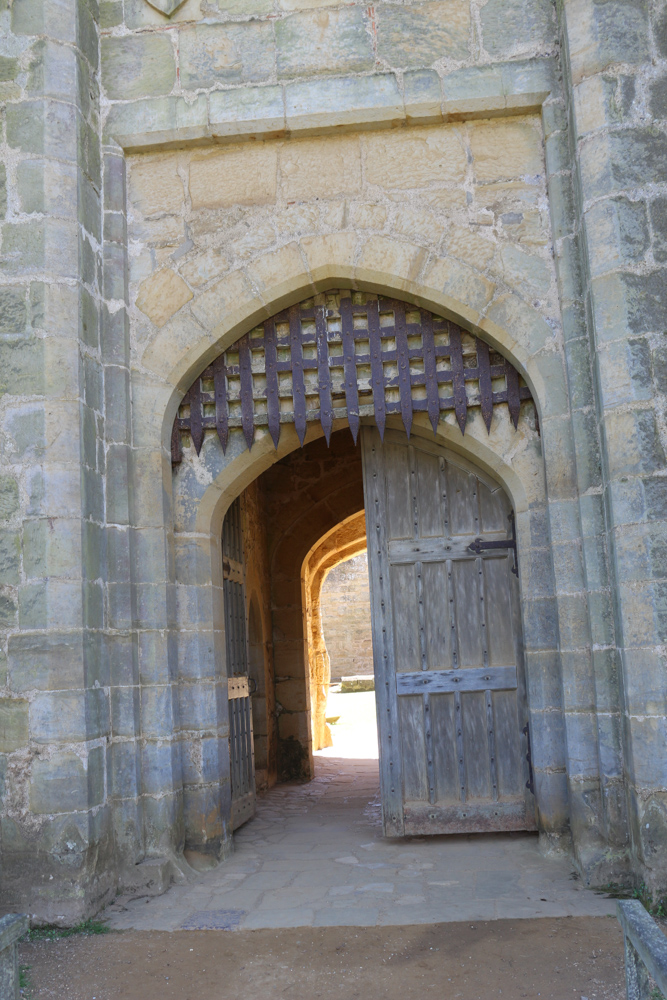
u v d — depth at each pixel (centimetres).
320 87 480
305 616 861
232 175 493
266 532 853
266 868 470
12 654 409
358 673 2092
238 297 483
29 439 422
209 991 317
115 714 441
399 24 484
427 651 518
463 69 476
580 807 429
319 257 480
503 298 466
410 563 527
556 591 447
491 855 470
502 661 512
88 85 475
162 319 485
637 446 404
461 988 308
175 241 490
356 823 584
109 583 450
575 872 428
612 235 420
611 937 344
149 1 495
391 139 486
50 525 414
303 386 496
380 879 438
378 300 498
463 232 473
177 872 445
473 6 482
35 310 431
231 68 488
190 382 502
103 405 463
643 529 398
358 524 963
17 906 391
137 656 457
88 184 464
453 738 511
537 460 475
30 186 440
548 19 476
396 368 494
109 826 425
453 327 490
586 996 296
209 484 499
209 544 502
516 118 480
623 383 410
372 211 480
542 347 459
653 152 427
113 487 459
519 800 502
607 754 417
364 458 539
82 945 365
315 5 489
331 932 366
